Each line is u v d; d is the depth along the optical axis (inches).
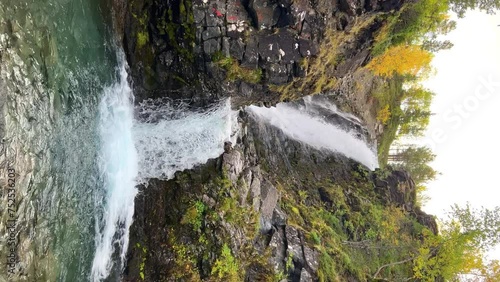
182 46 420.8
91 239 397.7
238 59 413.4
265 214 545.0
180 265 441.7
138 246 454.3
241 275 468.1
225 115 488.4
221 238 460.8
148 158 474.3
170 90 450.3
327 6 425.4
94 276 402.6
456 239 759.1
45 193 340.5
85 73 389.1
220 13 407.2
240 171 518.3
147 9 426.9
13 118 309.9
